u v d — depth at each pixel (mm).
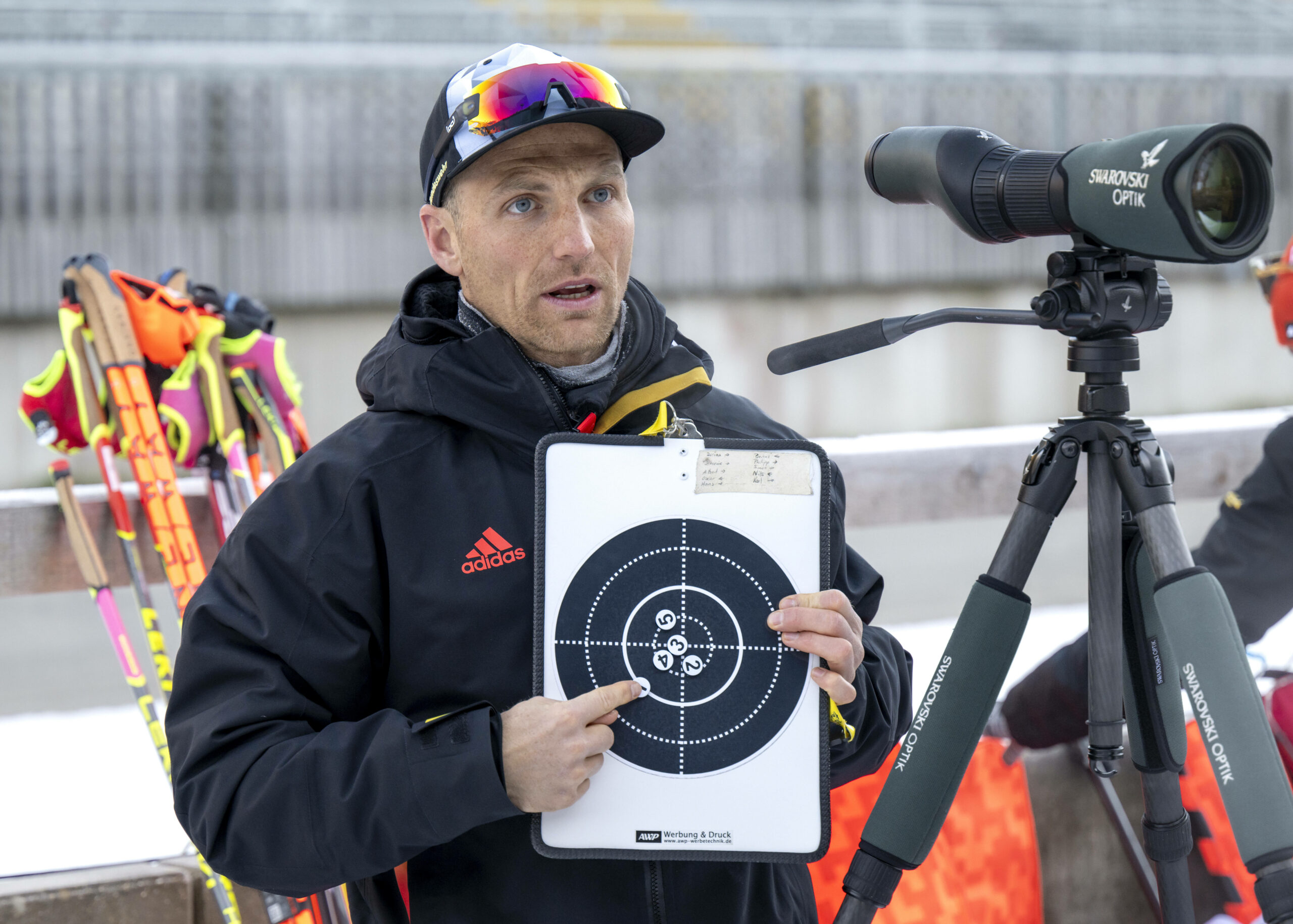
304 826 4051
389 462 4551
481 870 4488
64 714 11359
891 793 4230
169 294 7359
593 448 4305
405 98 38719
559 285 4465
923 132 4652
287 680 4363
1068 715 6906
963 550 23359
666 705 4176
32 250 34969
